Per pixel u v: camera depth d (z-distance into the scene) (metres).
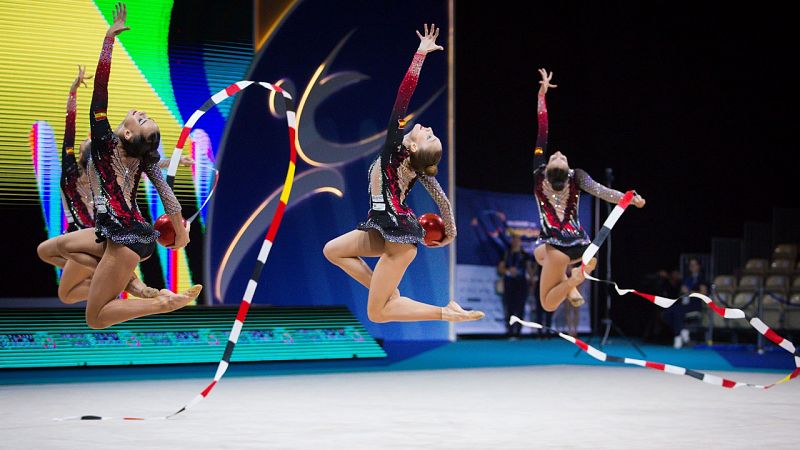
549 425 6.58
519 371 11.16
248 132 13.52
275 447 5.57
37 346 10.81
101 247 6.79
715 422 6.79
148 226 6.76
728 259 17.69
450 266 15.23
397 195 6.67
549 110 18.20
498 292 17.09
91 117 6.65
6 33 11.77
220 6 13.30
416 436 6.03
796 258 16.89
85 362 10.91
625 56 18.42
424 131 6.72
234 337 6.61
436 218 7.09
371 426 6.50
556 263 8.10
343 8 14.41
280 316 12.58
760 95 18.16
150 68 12.70
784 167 18.16
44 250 7.03
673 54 18.41
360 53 14.55
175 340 11.64
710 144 18.56
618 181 18.45
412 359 12.91
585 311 18.14
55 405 7.75
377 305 6.70
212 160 13.18
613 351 14.79
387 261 6.67
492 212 17.06
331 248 6.83
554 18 18.30
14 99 11.78
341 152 14.34
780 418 7.03
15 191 11.78
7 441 5.76
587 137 18.41
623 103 18.48
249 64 13.52
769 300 16.05
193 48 13.05
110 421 6.71
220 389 9.05
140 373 10.70
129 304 6.62
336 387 9.27
